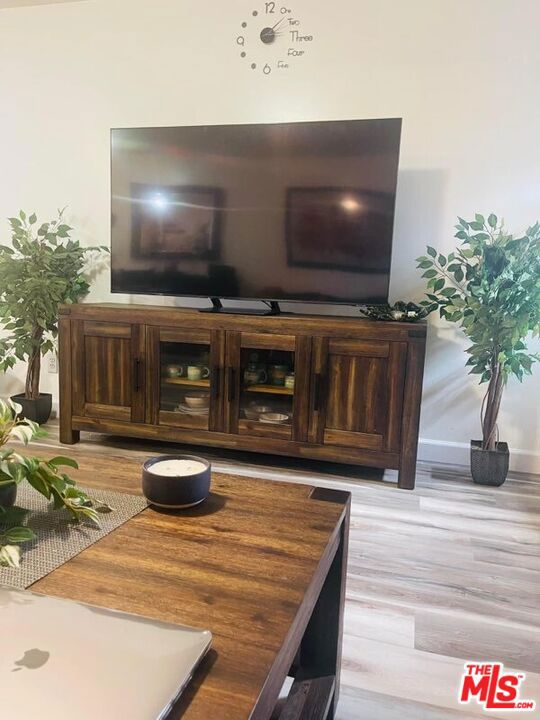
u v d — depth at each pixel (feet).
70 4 10.73
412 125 9.41
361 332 8.34
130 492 3.81
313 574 2.85
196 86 10.33
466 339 9.58
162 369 9.43
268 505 3.69
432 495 8.30
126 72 10.65
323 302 8.99
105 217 11.18
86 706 1.90
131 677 2.03
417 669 4.67
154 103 10.60
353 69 9.55
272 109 10.03
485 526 7.33
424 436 9.98
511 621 5.34
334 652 4.12
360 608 5.47
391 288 9.81
